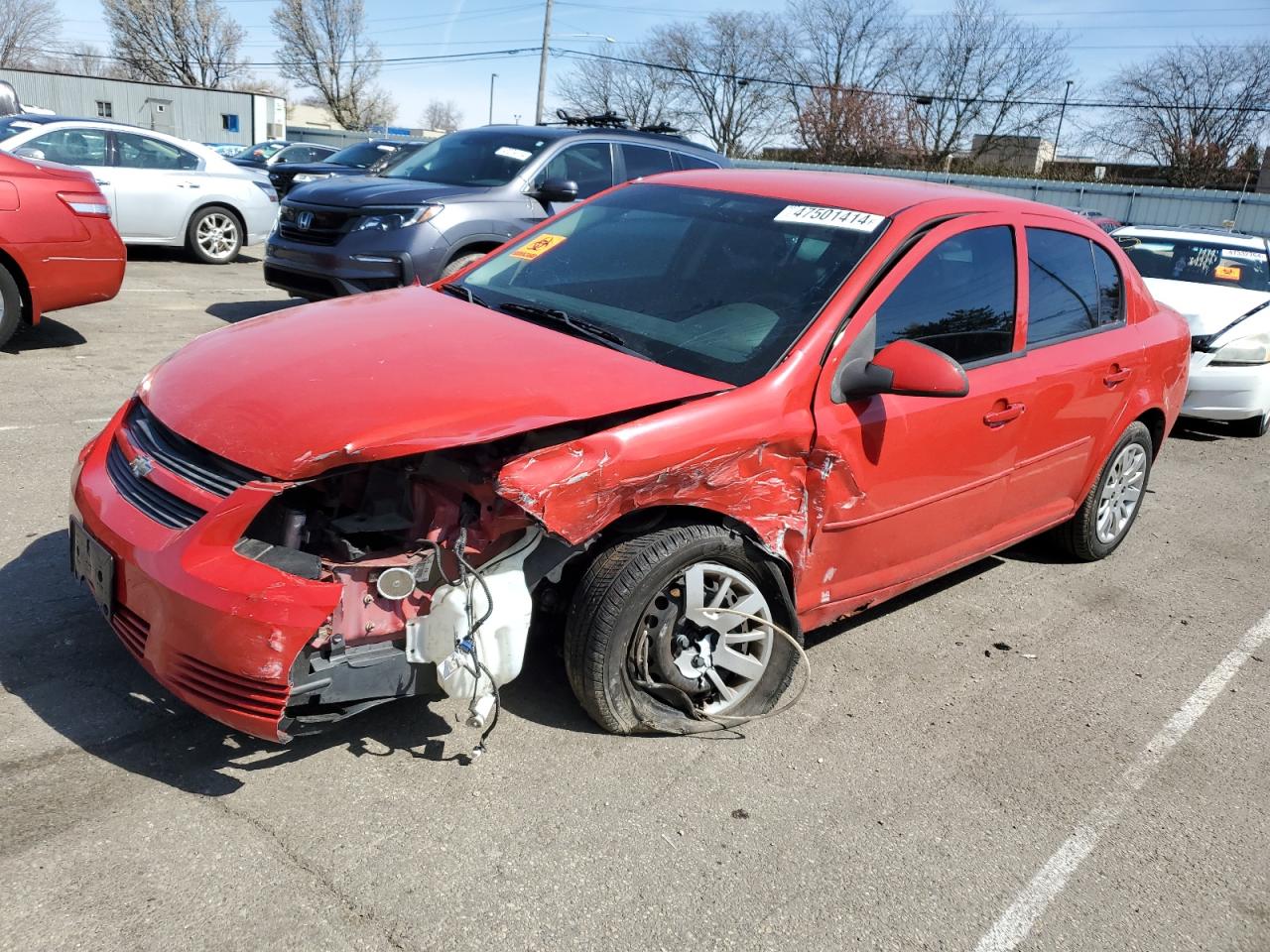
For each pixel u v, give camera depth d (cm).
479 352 311
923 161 5275
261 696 251
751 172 448
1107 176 5241
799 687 369
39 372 666
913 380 316
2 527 423
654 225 404
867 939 252
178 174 1209
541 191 784
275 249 817
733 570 318
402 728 314
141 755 289
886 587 379
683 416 294
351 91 7250
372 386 283
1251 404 812
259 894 242
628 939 242
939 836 294
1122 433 494
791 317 335
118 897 237
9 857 245
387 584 261
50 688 315
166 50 6975
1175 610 478
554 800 289
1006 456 407
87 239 701
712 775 309
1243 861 297
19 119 1136
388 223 758
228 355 315
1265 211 3312
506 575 274
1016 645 425
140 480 285
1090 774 335
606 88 6294
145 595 262
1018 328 406
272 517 269
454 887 252
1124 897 277
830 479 329
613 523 300
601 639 296
